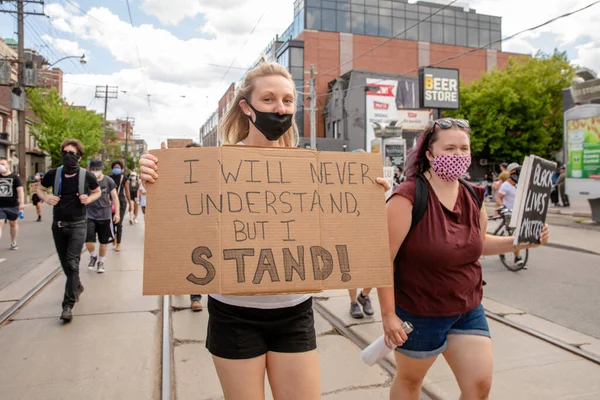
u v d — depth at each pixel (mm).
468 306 2107
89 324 4355
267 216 1791
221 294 1683
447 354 2162
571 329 4250
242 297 1762
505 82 31250
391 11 46812
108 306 4938
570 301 5227
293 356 1779
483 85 32562
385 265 1879
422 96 24562
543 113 30875
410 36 47781
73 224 4570
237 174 1800
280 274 1751
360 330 4215
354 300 4598
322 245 1828
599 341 3928
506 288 5898
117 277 6309
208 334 1858
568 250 8844
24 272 6801
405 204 2102
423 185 2141
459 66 49469
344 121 37844
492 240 2428
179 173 1786
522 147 31141
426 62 47719
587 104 12789
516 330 4219
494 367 3414
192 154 1796
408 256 2117
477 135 32000
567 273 6766
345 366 3453
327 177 1898
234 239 1740
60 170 4562
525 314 4746
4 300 5176
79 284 5117
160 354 3645
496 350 3738
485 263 7613
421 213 2090
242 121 2166
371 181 1938
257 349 1757
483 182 30703
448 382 3152
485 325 2145
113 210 7477
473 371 2043
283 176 1848
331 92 40781
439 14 48906
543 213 2410
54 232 4578
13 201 8938
